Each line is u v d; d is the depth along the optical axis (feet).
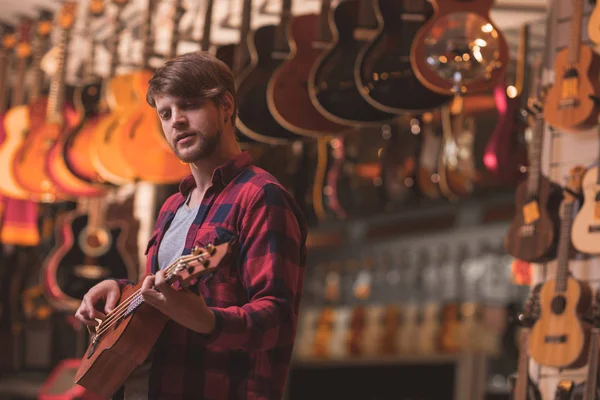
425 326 29.73
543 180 12.57
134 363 7.76
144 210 19.72
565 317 11.87
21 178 18.26
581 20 12.00
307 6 17.61
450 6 12.65
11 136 18.78
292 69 14.53
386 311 30.01
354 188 18.76
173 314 6.99
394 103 13.39
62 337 21.12
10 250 21.71
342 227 35.53
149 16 17.12
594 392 11.21
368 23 14.19
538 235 12.40
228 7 17.31
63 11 18.42
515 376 12.39
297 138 15.16
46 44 20.40
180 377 7.73
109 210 19.52
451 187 17.95
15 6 19.66
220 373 7.72
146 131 16.01
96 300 8.47
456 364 28.37
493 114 17.48
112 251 19.21
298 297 8.13
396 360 27.61
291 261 7.63
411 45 13.37
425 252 33.19
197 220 7.97
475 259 31.63
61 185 17.93
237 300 7.72
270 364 7.91
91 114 17.60
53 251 19.08
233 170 8.04
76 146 17.22
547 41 13.12
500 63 12.58
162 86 7.85
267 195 7.75
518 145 15.80
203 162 8.14
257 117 14.93
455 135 17.76
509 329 27.81
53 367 21.03
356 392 27.07
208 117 7.88
